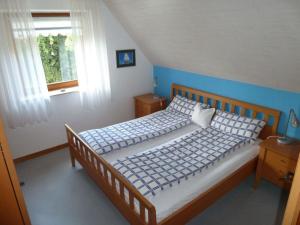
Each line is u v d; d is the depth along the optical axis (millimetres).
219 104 3557
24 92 3119
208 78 3600
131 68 4281
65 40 3570
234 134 2994
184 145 2789
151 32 3391
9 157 1236
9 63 2926
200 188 2164
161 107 4258
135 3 2922
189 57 3381
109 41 3871
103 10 3643
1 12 2752
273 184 2857
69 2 3227
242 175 2617
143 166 2355
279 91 2830
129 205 2057
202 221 2355
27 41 2988
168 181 2125
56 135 3732
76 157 3111
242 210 2480
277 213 2432
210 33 2564
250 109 3164
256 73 2812
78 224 2373
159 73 4480
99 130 3221
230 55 2762
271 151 2541
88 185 2941
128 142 2904
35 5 3041
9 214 1329
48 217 2457
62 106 3678
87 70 3627
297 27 1832
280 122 2916
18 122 3205
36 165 3375
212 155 2549
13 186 1294
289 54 2189
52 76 3650
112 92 4176
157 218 1867
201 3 2180
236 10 2016
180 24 2744
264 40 2197
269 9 1808
